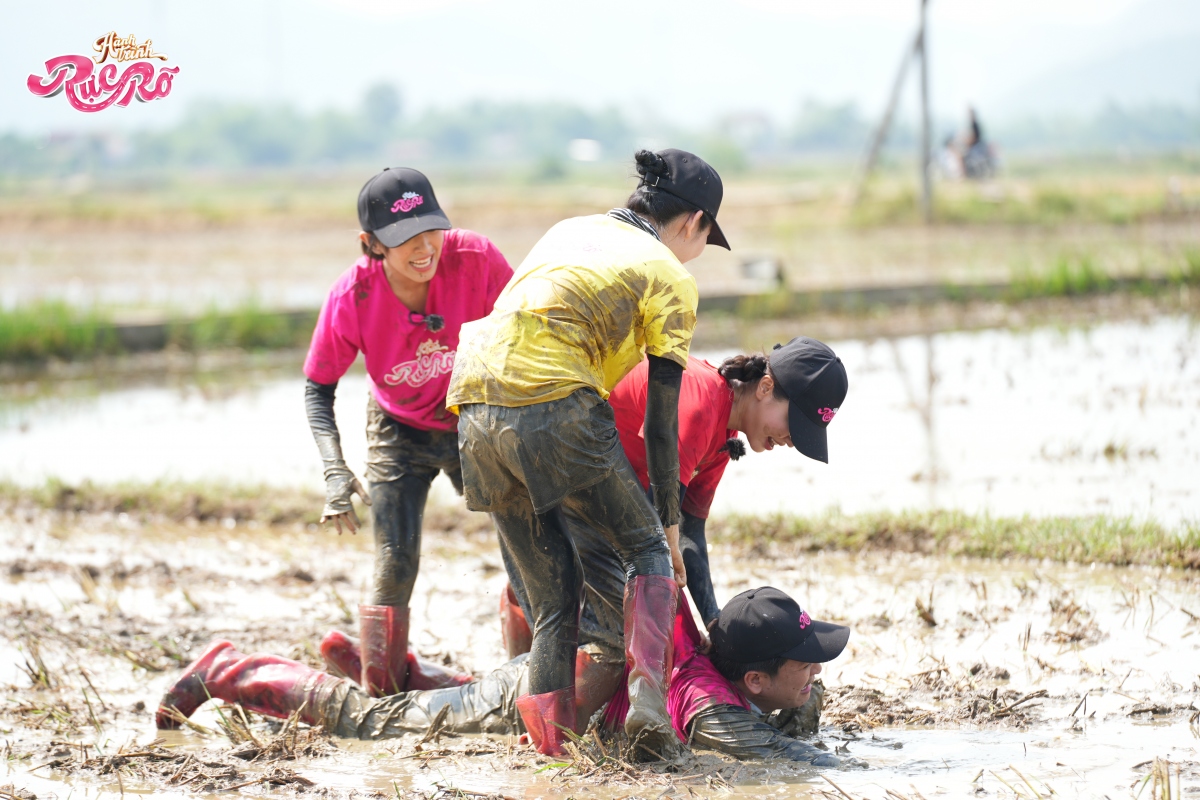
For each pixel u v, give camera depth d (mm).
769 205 70312
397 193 11055
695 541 11398
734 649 10352
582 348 9562
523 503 9969
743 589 14758
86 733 11344
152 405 27812
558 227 10133
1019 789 9211
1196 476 18609
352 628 14062
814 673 10508
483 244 11672
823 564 15672
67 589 15805
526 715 10305
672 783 9539
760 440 10695
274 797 9711
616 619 10711
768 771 9719
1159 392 24688
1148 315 34156
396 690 11758
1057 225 55875
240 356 33469
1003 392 25438
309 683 11297
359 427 24578
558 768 9922
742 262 39375
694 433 10219
